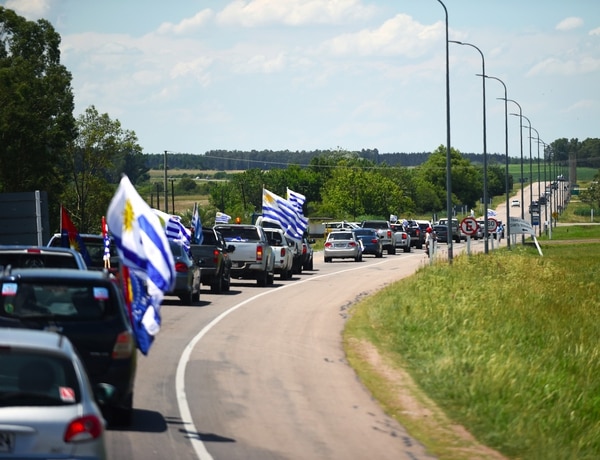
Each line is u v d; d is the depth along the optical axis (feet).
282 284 283.18
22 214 213.05
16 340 57.67
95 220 565.94
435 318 170.40
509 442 90.53
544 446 88.79
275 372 126.62
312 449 85.81
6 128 459.32
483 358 126.11
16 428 53.72
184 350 142.61
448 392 112.47
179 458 78.74
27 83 480.23
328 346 152.35
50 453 53.88
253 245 266.77
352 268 376.89
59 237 163.02
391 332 166.81
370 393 114.21
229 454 81.56
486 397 106.63
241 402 105.91
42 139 478.18
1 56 530.27
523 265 318.65
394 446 88.22
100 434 55.26
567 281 277.03
